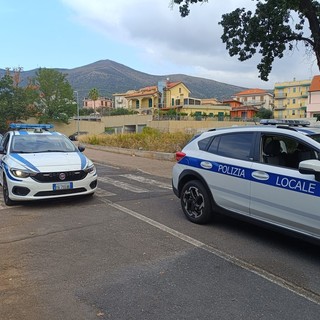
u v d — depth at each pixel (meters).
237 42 14.97
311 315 3.21
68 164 7.34
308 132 4.71
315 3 12.84
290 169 4.54
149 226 5.89
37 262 4.39
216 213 5.96
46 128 10.09
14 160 7.37
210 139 5.98
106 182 10.36
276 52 15.02
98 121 59.66
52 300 3.46
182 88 76.62
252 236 5.40
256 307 3.34
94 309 3.29
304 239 4.34
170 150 17.11
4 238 5.29
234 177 5.23
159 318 3.15
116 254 4.65
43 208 7.07
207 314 3.21
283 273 4.10
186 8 14.80
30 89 58.09
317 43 13.01
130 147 20.39
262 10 13.64
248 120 48.97
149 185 9.90
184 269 4.19
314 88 51.69
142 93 75.25
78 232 5.56
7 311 3.26
